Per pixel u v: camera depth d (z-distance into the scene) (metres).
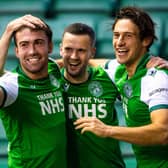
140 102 6.31
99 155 6.72
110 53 13.41
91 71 6.84
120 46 6.32
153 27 6.41
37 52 6.12
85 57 6.55
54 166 6.29
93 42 6.68
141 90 6.31
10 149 6.39
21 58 6.17
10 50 13.38
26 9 14.37
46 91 6.32
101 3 14.46
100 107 6.75
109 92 6.80
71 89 6.72
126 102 6.49
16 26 6.13
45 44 6.18
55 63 6.62
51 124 6.29
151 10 14.35
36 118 6.23
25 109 6.20
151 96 6.15
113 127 5.84
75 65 6.54
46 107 6.29
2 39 6.16
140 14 6.31
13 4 14.45
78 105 6.72
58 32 13.49
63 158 6.36
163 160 6.40
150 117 6.23
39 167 6.27
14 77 6.18
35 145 6.23
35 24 6.12
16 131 6.24
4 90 5.91
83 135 6.66
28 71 6.23
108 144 6.74
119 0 14.30
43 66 6.21
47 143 6.24
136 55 6.36
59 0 14.46
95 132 5.77
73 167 6.72
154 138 5.89
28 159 6.25
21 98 6.17
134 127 5.98
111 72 6.86
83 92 6.73
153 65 6.34
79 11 14.35
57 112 6.36
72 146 6.71
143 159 6.51
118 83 6.66
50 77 6.42
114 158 6.83
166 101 6.08
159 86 6.14
